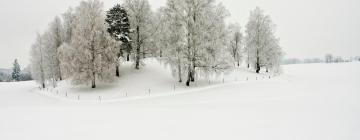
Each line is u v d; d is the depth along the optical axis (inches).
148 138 402.3
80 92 1440.7
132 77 1574.8
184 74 1445.6
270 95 982.4
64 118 571.2
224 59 1391.5
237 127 459.8
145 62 1857.8
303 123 472.4
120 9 1540.4
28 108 772.6
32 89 2126.0
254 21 2053.4
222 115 579.8
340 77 1772.9
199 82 1526.8
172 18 1359.5
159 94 1211.9
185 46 1338.6
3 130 454.0
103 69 1416.1
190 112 637.3
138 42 1626.5
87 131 446.3
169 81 1508.4
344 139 372.5
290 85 1317.7
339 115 525.0
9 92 1963.6
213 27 1360.7
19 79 4402.1
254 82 1456.7
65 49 1477.6
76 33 1459.2
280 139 382.0
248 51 2130.9
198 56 1338.6
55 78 2094.0
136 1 1587.1
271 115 557.9
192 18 1325.0
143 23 1612.9
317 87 1184.8
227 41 1422.2
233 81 1605.6
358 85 1173.7
